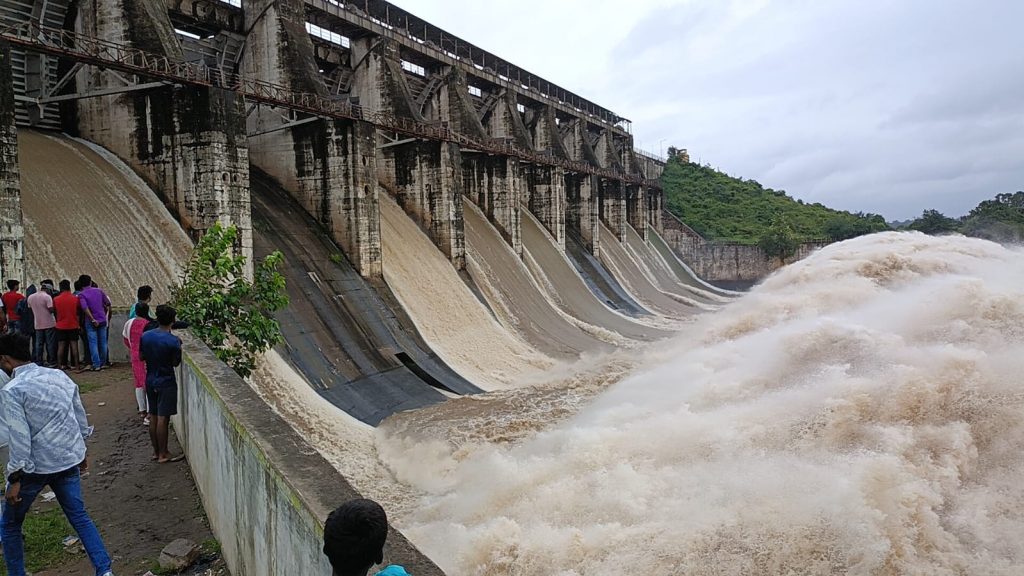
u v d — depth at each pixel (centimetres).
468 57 5288
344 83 4028
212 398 864
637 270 6775
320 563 466
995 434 1052
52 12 2498
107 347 1703
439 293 3478
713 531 978
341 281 2934
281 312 2469
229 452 770
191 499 984
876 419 1149
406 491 1648
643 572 938
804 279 1906
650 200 8388
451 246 3828
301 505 513
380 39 3891
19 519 679
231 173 2378
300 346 2409
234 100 2380
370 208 3125
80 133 2600
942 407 1127
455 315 3419
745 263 8088
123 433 1230
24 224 1945
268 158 3294
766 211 10262
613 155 7425
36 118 2484
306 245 2955
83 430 735
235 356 1439
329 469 590
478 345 3291
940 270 1719
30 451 661
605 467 1251
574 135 6631
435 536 1216
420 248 3712
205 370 972
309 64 3134
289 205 3152
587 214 6166
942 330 1373
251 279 2473
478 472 1580
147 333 1074
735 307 2048
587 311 4862
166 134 2377
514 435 1981
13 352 688
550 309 4391
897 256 1827
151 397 1080
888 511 930
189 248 2336
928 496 947
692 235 8394
